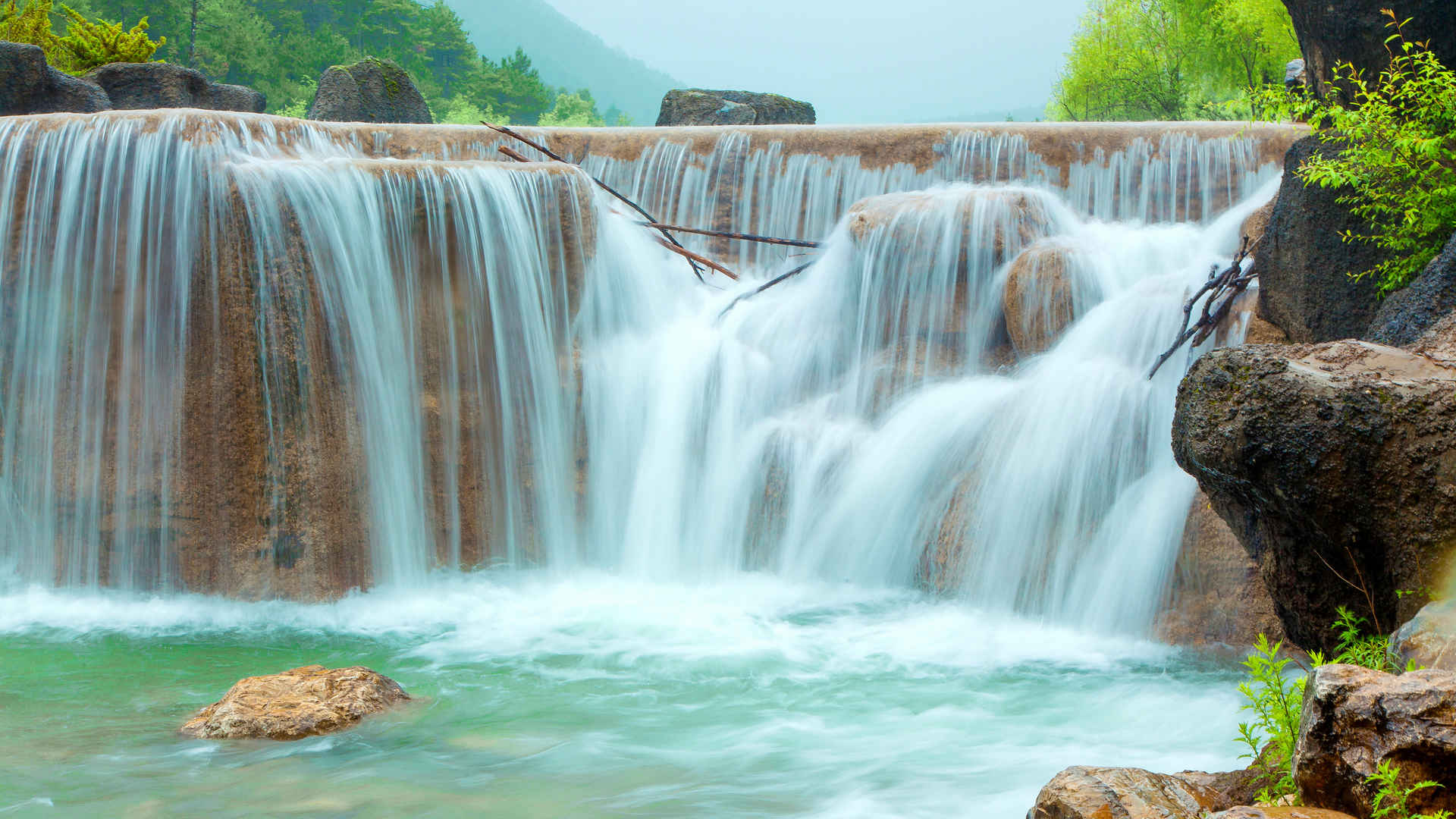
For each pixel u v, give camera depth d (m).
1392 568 5.74
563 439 10.73
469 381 10.36
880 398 11.23
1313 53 10.21
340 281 9.77
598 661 8.05
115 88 20.64
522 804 5.42
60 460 9.87
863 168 14.24
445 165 10.38
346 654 8.26
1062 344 10.52
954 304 11.54
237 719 6.40
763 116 22.78
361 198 9.89
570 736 6.47
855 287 11.91
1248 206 12.50
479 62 141.50
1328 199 9.28
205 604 9.50
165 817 5.18
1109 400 9.31
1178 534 8.45
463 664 8.01
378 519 9.89
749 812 5.33
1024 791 5.62
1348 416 5.63
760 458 10.71
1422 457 5.51
